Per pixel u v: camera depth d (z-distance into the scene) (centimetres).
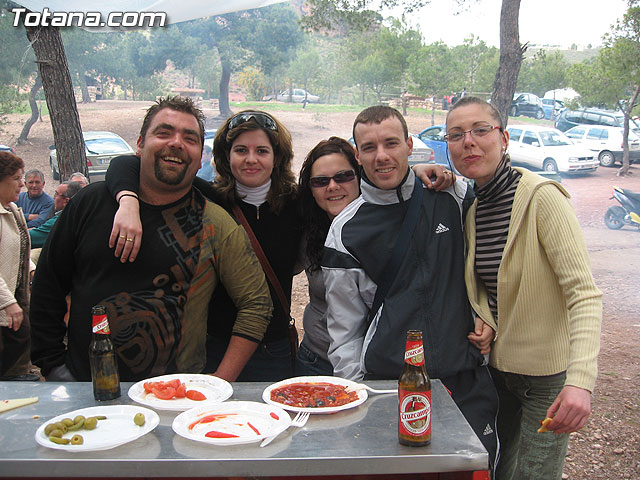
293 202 291
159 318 234
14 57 1761
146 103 3444
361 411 187
